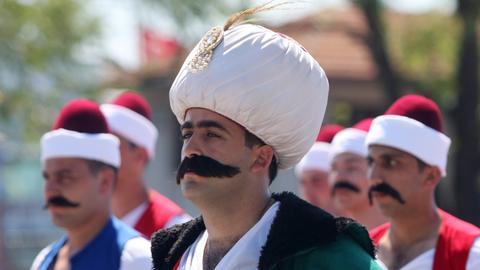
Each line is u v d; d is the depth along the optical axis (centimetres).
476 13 2788
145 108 1435
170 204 1399
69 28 2938
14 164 3559
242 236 727
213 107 716
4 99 2906
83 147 1195
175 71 3403
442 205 3534
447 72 3058
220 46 720
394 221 1138
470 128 2986
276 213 718
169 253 775
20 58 2898
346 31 3050
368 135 1160
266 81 712
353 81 3834
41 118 2984
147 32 3147
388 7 2938
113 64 3044
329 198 1630
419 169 1132
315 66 737
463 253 1101
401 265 1133
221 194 720
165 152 4150
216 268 720
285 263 702
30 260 3956
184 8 2841
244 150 722
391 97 3017
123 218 1388
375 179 1138
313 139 747
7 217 3859
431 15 3052
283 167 752
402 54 3055
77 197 1182
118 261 1142
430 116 1148
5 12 2892
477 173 3019
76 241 1190
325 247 700
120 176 1386
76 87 3000
